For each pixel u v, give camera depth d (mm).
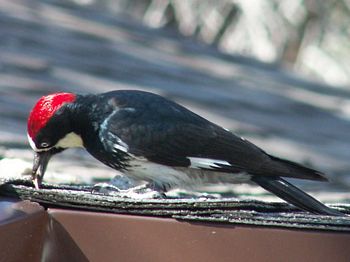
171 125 8445
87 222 5754
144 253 5773
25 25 18625
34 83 14672
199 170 8508
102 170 10602
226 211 5859
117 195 6328
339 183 12414
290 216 5992
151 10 27234
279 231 5836
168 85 17469
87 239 5754
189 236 5805
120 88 15891
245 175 8344
